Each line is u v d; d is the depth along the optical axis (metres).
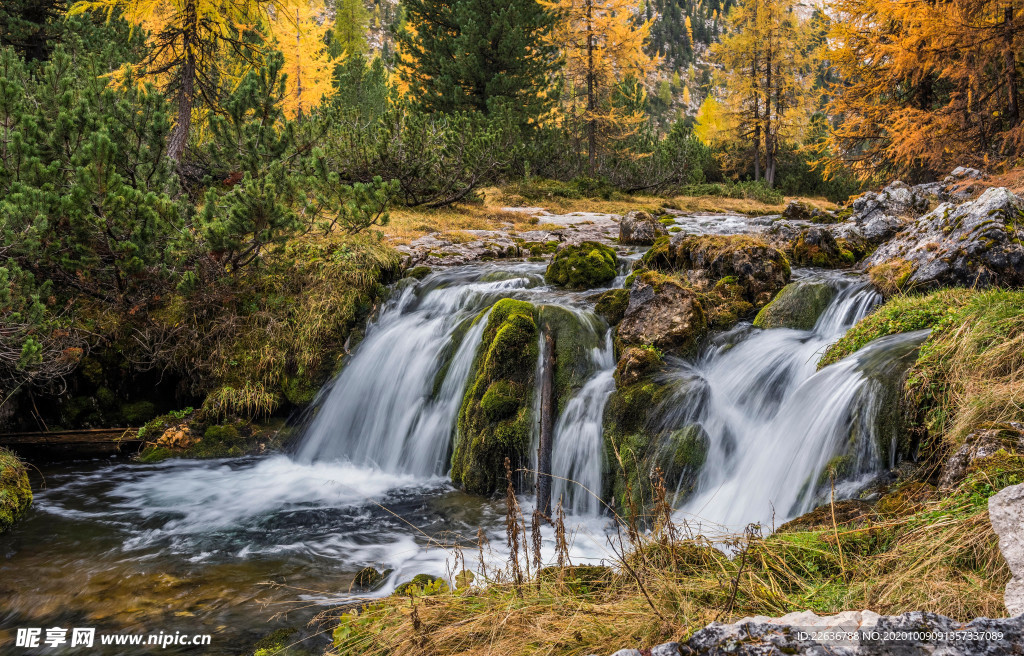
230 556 4.89
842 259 8.42
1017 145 12.95
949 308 4.94
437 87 25.30
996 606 2.37
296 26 14.78
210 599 4.18
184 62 12.98
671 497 5.30
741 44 32.88
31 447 7.44
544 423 6.05
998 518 2.58
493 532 5.30
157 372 8.33
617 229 14.76
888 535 3.13
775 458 4.90
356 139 14.58
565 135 27.33
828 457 4.43
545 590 3.18
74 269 7.63
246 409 7.99
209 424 7.86
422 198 16.00
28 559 4.83
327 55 27.64
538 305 7.12
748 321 6.97
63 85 9.44
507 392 6.43
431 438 7.02
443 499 6.11
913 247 6.74
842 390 4.67
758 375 5.89
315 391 8.22
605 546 4.85
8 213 6.70
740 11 33.00
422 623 3.00
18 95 7.89
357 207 9.19
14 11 15.80
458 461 6.53
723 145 36.03
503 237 12.85
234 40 14.05
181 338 8.23
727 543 3.45
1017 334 4.14
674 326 6.54
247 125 10.53
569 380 6.46
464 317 7.75
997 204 6.05
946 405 3.96
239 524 5.55
